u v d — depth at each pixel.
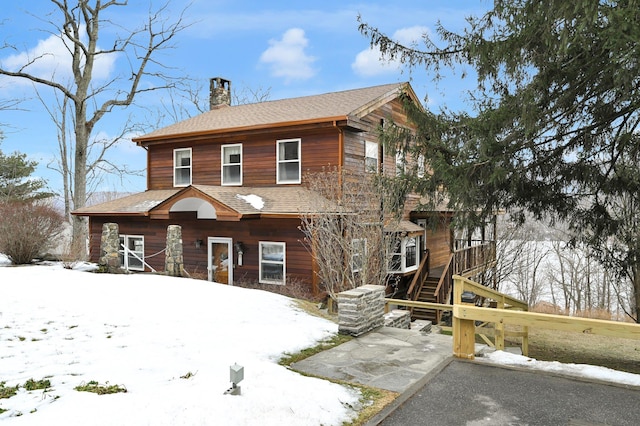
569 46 7.02
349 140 14.58
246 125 15.47
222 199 13.39
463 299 14.15
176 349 5.84
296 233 13.99
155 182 18.39
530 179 9.62
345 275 12.30
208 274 15.57
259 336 6.76
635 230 9.98
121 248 17.58
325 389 4.76
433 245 18.95
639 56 5.95
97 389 4.28
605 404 4.59
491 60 8.38
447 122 9.82
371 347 6.80
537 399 4.72
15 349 5.71
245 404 3.96
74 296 8.73
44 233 14.84
